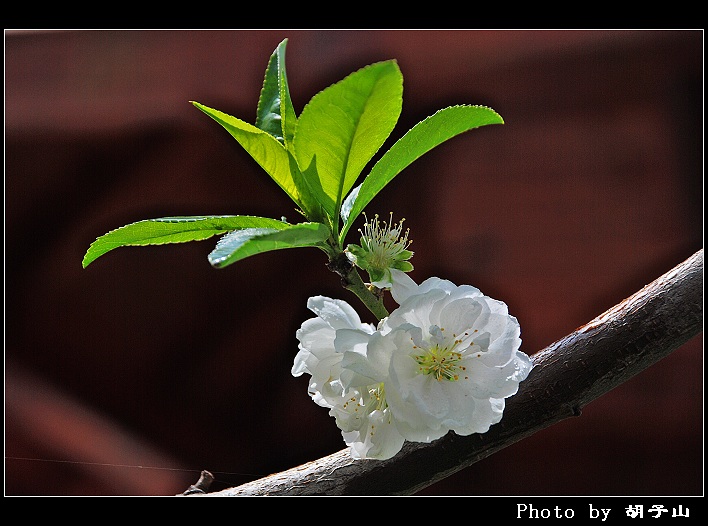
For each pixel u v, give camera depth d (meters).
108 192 1.15
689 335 0.66
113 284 1.15
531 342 1.13
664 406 1.08
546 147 1.13
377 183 0.65
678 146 1.10
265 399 1.13
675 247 1.10
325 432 1.12
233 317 1.14
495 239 1.13
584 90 1.11
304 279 1.13
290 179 0.65
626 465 1.09
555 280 1.12
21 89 1.15
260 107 0.68
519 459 1.12
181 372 1.14
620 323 0.66
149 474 1.09
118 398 1.15
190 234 0.65
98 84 1.14
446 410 0.63
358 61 1.12
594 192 1.12
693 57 1.08
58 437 1.09
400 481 0.67
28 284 1.16
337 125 0.62
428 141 0.65
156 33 1.15
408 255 0.65
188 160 1.14
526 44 1.11
